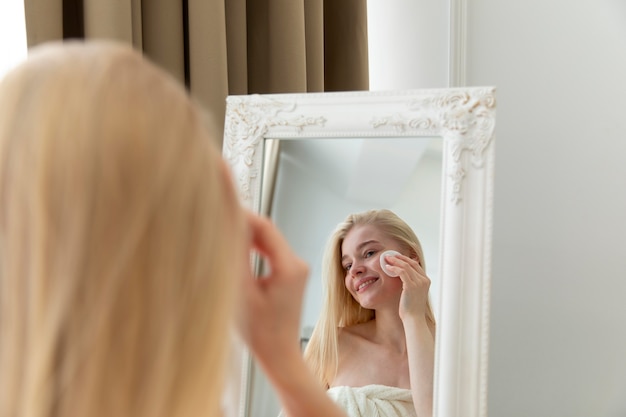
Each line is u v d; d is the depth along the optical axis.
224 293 0.45
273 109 1.04
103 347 0.41
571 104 1.46
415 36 1.50
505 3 1.46
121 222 0.42
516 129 1.47
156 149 0.43
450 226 0.96
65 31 1.21
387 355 1.00
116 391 0.42
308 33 1.32
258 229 0.59
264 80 1.34
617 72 1.45
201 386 0.44
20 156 0.42
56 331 0.41
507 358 1.50
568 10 1.45
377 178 1.02
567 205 1.47
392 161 1.01
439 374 0.96
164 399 0.43
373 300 1.01
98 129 0.42
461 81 1.47
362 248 1.02
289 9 1.25
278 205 1.04
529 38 1.46
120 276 0.41
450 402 0.94
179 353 0.43
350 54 1.39
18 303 0.43
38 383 0.41
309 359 1.02
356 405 1.00
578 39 1.45
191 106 0.47
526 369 1.50
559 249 1.48
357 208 1.02
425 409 0.97
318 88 1.34
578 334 1.49
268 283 0.58
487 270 0.95
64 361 0.41
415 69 1.51
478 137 0.96
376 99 1.01
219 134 1.20
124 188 0.42
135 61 0.47
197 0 1.18
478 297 0.95
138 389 0.42
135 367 0.42
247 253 0.57
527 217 1.48
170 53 1.20
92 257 0.41
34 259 0.41
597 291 1.48
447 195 0.97
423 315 0.99
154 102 0.44
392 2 1.51
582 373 1.49
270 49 1.29
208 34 1.19
